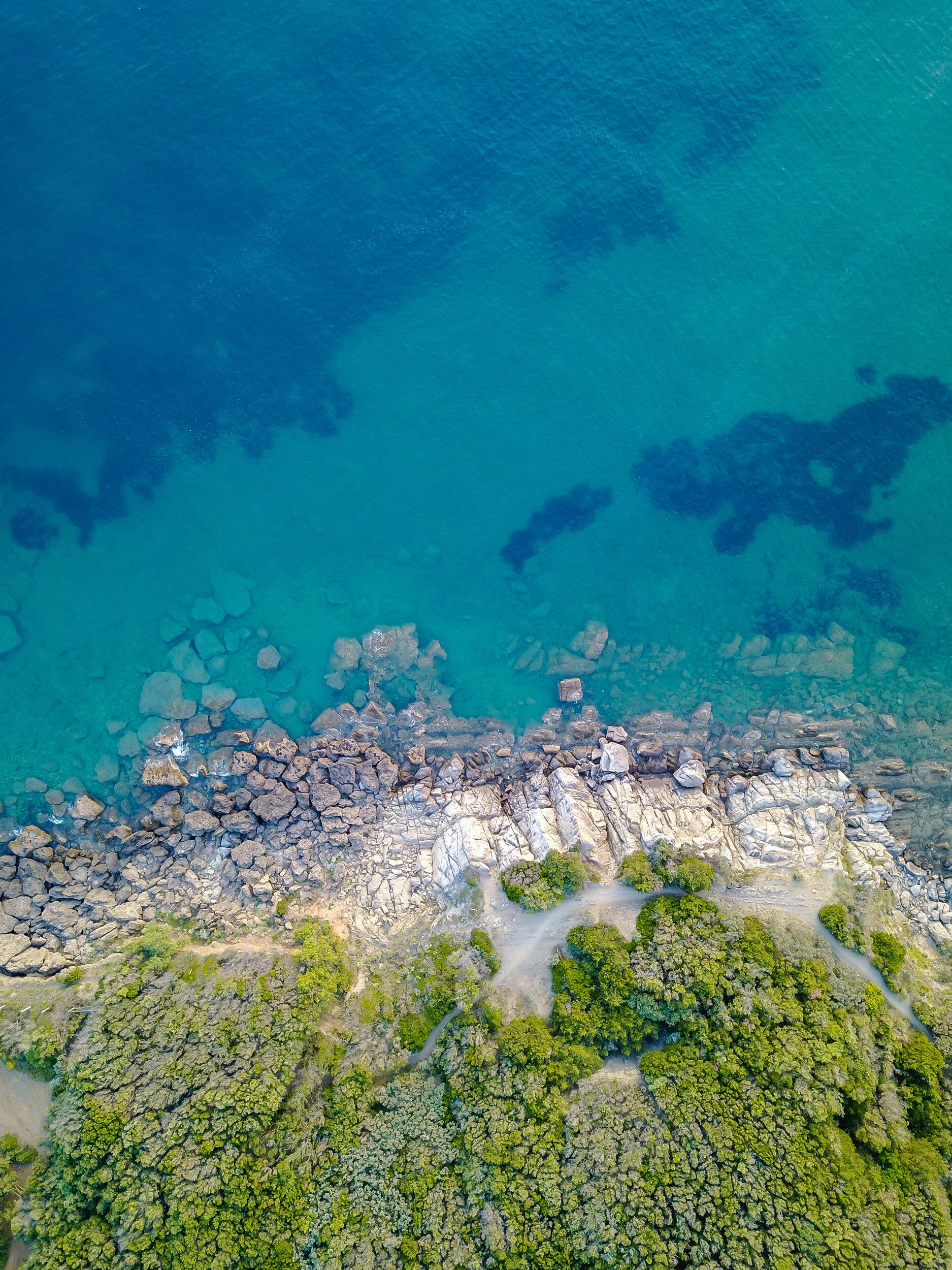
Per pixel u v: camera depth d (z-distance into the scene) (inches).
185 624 2123.5
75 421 2158.0
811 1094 1603.1
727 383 2176.4
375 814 2034.9
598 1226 1489.9
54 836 2033.7
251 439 2172.7
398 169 2207.2
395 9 2220.7
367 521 2170.3
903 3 2212.1
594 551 2166.6
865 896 1910.7
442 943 1891.0
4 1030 1755.7
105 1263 1529.3
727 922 1828.2
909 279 2170.3
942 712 2057.1
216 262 2183.8
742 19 2224.4
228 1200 1562.5
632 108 2219.5
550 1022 1781.5
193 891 1991.9
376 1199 1583.4
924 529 2113.7
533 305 2197.3
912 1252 1446.9
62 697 2091.5
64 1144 1621.6
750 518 2155.5
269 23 2218.3
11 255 2174.0
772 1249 1440.7
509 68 2223.2
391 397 2185.0
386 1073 1750.7
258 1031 1728.6
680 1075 1648.6
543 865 1909.4
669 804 2004.2
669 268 2199.8
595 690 2124.8
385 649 2107.5
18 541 2137.1
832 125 2209.6
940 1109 1635.1
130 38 2231.8
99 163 2199.8
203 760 2058.3
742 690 2110.0
